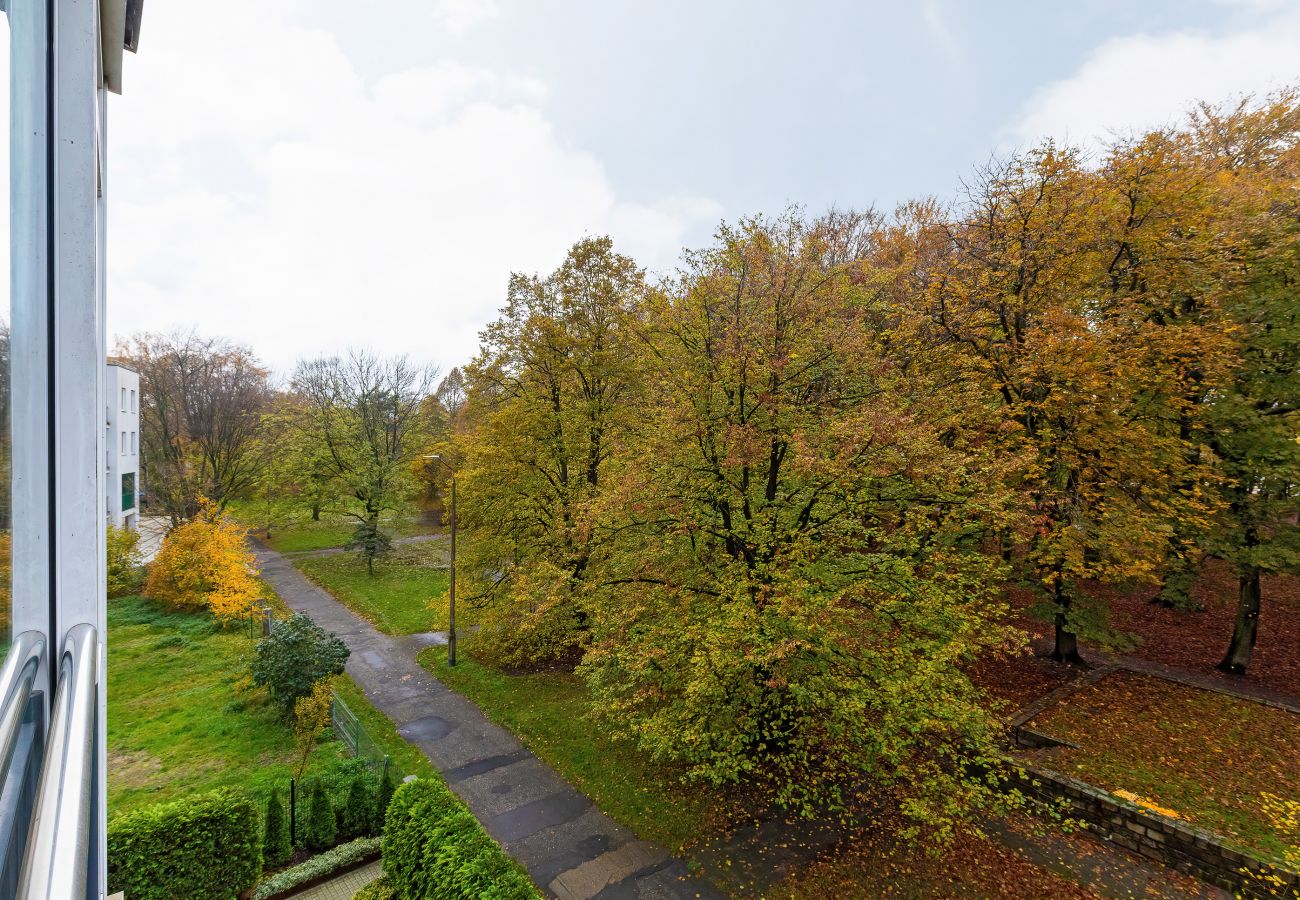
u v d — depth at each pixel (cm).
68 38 211
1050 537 1148
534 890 671
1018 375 1184
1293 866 774
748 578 983
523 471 1590
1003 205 1311
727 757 920
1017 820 951
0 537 165
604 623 1097
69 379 213
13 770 148
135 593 2112
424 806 793
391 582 2555
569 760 1166
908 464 916
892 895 818
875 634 948
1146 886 821
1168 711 1154
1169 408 1179
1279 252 1130
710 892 835
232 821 791
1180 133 1409
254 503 3619
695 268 1154
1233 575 1352
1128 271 1268
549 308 1662
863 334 1091
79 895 77
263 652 1276
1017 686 1275
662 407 1148
